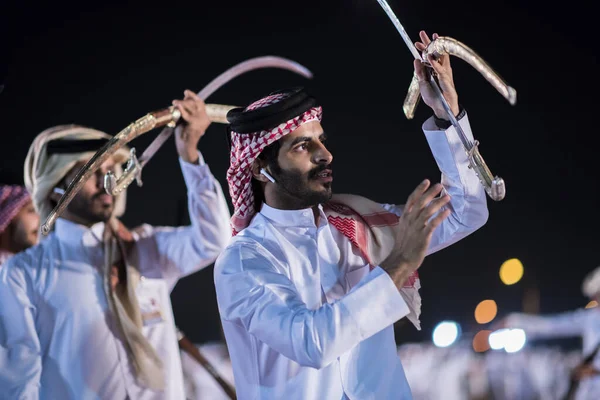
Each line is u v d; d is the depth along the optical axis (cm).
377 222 452
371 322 377
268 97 436
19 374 592
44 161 647
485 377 1499
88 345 602
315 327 374
